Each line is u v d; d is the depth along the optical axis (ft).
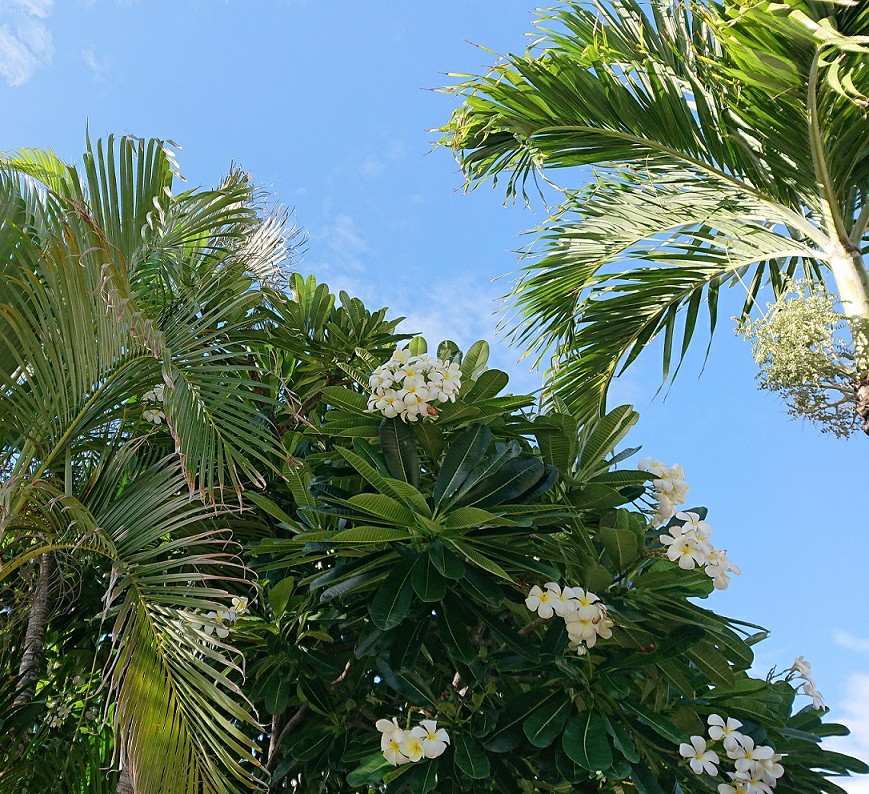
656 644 7.97
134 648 7.84
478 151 15.76
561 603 7.80
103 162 10.27
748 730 8.17
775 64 11.89
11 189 11.00
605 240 15.25
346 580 8.34
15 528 8.89
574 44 15.02
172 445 10.99
